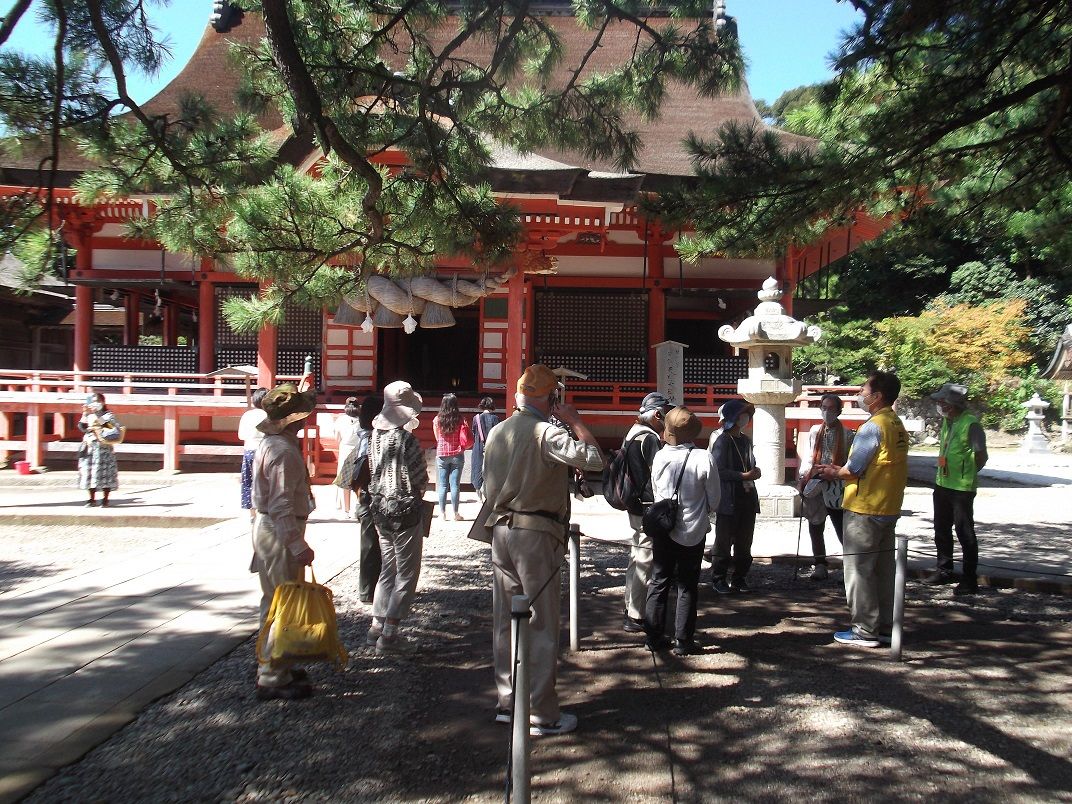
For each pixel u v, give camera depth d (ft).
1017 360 97.81
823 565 26.40
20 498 43.78
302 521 15.15
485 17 23.36
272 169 24.79
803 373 105.50
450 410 38.27
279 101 24.41
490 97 25.30
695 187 22.56
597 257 61.98
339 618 21.54
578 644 19.17
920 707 15.39
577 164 52.08
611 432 60.03
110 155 22.59
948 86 20.16
